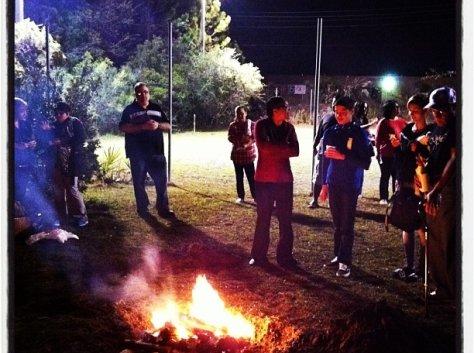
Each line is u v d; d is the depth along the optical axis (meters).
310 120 24.77
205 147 16.31
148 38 26.03
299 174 11.70
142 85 7.62
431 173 4.46
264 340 4.05
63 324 4.02
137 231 7.12
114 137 18.11
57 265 5.64
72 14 24.08
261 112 23.69
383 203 8.84
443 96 4.36
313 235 6.98
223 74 23.14
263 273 5.59
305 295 4.94
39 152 7.24
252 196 8.84
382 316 3.73
